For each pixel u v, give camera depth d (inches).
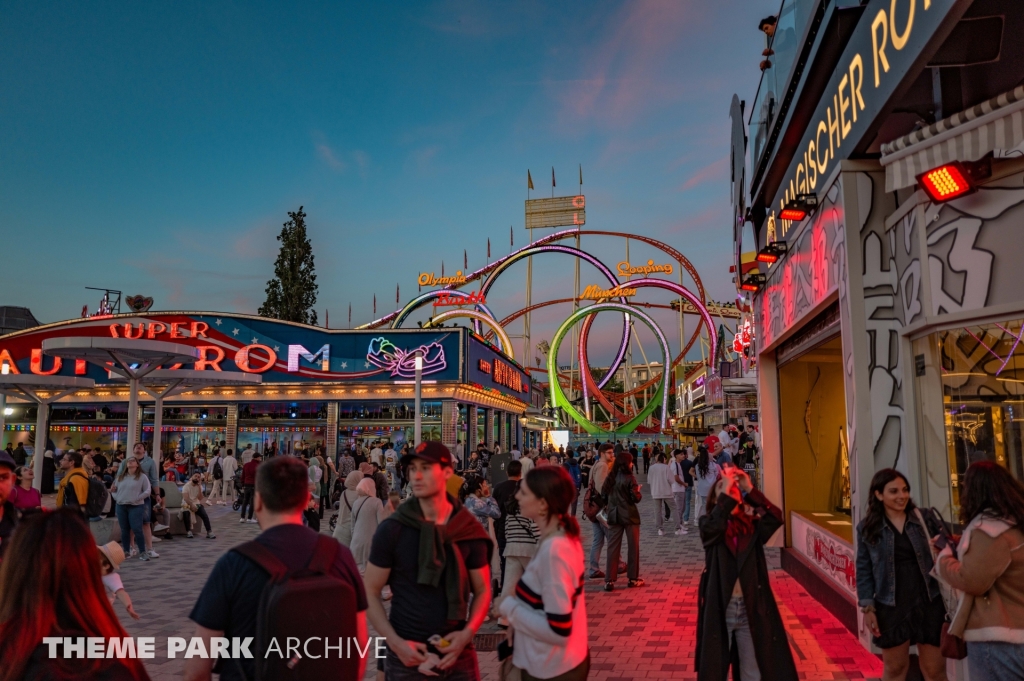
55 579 94.7
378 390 1373.0
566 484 143.2
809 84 315.9
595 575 429.4
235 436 1402.6
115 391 1427.2
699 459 602.9
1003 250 203.0
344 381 1373.0
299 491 119.2
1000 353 209.3
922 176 210.8
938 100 231.5
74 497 480.4
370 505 370.3
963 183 204.1
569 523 143.6
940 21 179.8
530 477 143.5
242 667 108.7
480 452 911.0
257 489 119.2
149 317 1428.4
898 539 180.7
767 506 190.5
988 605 140.7
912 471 246.4
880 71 228.8
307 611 106.1
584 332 2795.3
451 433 1348.4
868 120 243.9
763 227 493.4
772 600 187.3
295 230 2127.2
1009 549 137.9
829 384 470.9
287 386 1381.6
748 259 553.9
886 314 264.2
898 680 182.4
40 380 824.3
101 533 494.6
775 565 469.4
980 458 219.3
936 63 209.2
